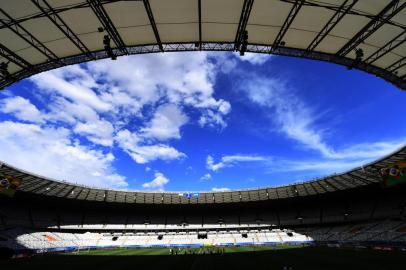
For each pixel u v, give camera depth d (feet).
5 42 56.80
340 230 162.09
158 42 61.46
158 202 188.24
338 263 63.46
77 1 49.29
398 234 124.06
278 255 87.61
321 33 58.39
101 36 59.00
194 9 53.26
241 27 56.24
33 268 63.93
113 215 197.67
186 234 190.19
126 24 55.93
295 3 50.42
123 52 62.59
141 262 76.13
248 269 58.65
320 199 177.78
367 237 135.54
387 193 156.87
